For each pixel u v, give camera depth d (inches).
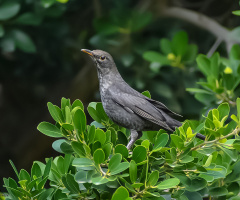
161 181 269.1
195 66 497.4
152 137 332.8
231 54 438.9
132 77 544.1
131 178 256.7
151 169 276.8
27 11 518.3
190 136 271.6
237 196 289.9
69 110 280.4
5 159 633.0
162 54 537.3
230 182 294.7
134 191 256.1
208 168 267.4
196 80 532.7
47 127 284.0
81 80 592.4
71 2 584.4
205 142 275.4
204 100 421.1
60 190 275.1
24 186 266.1
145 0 560.1
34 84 626.2
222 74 413.7
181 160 271.1
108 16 500.4
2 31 482.3
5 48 509.7
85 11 594.9
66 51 592.4
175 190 277.9
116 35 523.8
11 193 273.1
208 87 407.8
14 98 645.9
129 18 498.6
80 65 613.6
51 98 620.4
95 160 255.3
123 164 253.3
